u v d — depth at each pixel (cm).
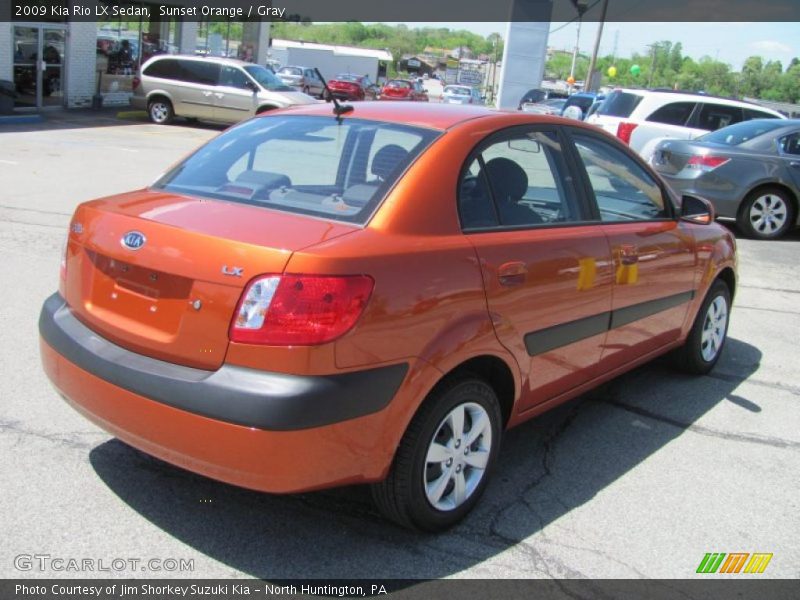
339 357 272
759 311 732
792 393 530
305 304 267
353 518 338
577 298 378
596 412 479
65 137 1636
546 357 368
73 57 2202
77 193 1021
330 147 352
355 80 4669
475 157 346
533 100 3325
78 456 369
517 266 339
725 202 1098
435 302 301
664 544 338
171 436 281
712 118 1370
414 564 309
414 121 358
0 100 1886
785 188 1095
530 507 360
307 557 309
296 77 3906
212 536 318
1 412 404
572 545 332
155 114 2128
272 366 268
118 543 308
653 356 482
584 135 420
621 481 392
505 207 354
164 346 288
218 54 2933
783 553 338
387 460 296
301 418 265
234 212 310
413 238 305
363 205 311
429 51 14375
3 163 1216
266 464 268
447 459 324
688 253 479
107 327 307
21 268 661
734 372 565
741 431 463
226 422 269
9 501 328
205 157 376
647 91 1423
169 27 2623
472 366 338
